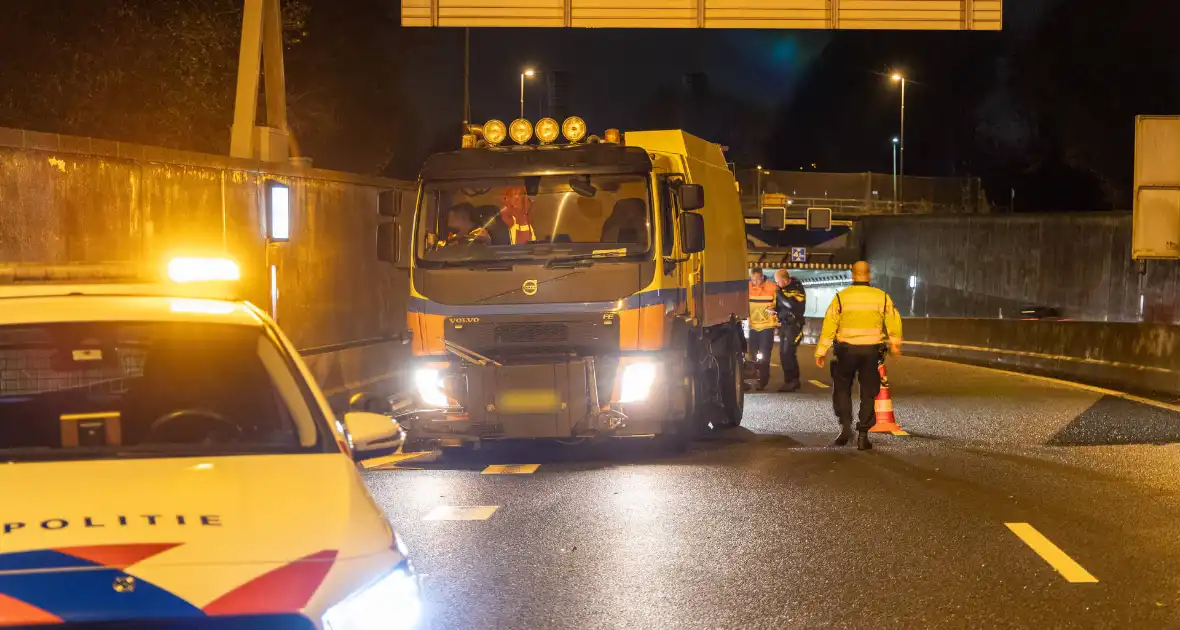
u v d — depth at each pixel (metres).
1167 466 12.34
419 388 12.65
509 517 9.90
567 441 13.94
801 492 10.94
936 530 9.28
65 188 12.42
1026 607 7.17
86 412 5.32
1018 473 11.93
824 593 7.49
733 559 8.39
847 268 79.75
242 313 5.72
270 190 15.98
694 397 13.80
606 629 6.77
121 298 5.71
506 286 12.51
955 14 25.94
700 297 14.45
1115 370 23.94
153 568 3.93
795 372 21.73
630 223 12.62
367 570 4.10
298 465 4.80
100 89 26.00
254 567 3.98
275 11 17.97
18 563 3.91
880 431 15.32
